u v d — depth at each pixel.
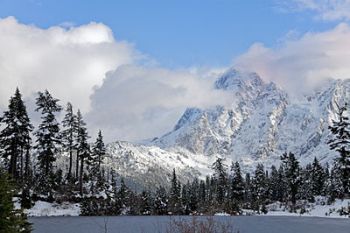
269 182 159.12
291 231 58.41
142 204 100.50
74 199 85.62
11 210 22.23
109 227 58.31
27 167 83.38
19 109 79.75
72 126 93.25
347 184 90.56
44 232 52.31
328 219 83.56
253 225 67.31
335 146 90.81
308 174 143.75
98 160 99.88
